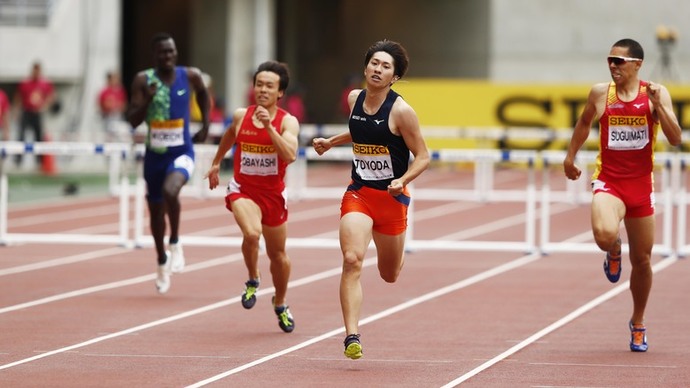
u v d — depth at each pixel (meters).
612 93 30.03
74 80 106.12
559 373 28.00
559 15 134.25
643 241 30.50
